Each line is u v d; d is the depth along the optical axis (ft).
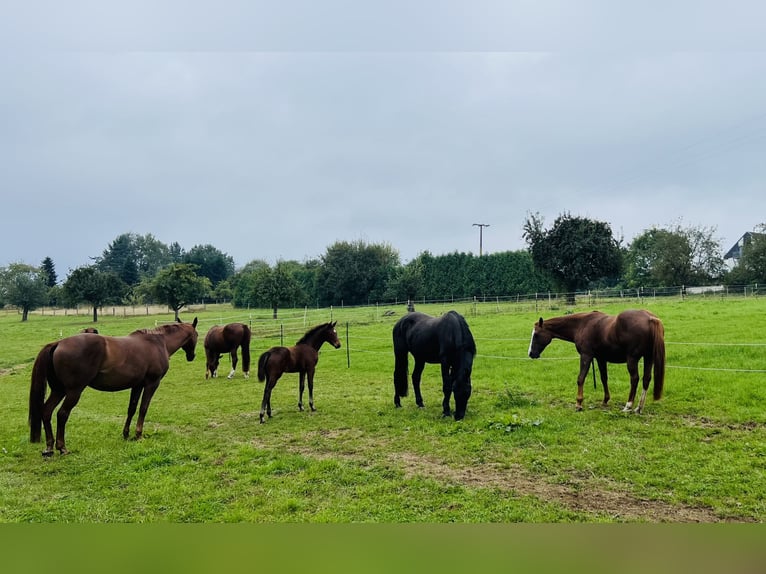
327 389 39.27
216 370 53.06
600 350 28.32
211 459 22.58
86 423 31.14
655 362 25.88
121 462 22.49
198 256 320.91
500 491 17.37
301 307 172.76
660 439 22.00
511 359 44.91
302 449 23.90
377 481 18.92
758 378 30.66
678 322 56.24
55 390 24.47
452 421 27.09
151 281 159.94
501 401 30.45
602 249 116.98
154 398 39.99
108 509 16.90
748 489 16.46
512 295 150.61
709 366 35.37
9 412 36.94
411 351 30.89
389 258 200.64
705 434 22.48
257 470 20.58
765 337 42.47
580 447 21.52
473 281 157.79
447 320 28.17
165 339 29.27
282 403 35.14
